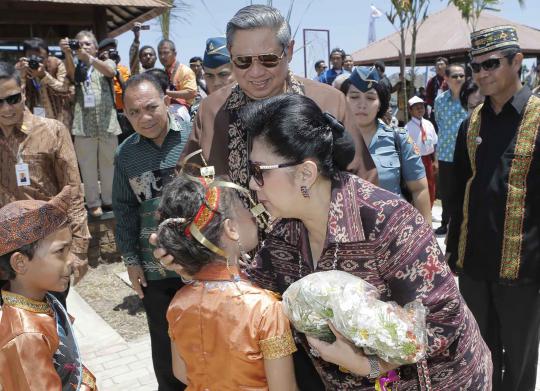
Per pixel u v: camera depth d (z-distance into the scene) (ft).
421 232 4.60
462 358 4.87
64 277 5.72
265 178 4.60
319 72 34.40
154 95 8.82
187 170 7.11
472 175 8.90
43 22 23.22
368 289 4.44
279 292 5.56
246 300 4.75
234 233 4.89
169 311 5.14
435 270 4.56
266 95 7.15
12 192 9.98
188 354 5.04
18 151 9.82
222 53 11.19
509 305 8.45
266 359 4.70
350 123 7.30
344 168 4.91
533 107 8.11
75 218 9.79
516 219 8.21
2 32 23.63
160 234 4.85
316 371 5.60
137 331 13.65
